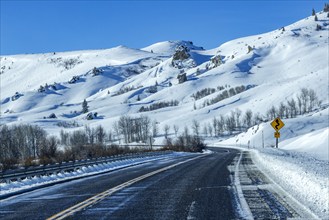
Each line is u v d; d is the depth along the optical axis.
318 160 33.34
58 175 25.89
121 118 191.88
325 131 61.31
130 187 17.02
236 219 9.26
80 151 63.72
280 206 10.70
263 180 17.09
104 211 11.29
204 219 9.46
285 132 100.56
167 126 191.25
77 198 14.47
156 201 12.68
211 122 198.12
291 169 19.39
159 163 36.94
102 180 21.61
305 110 161.62
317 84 189.38
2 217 11.34
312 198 11.73
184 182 17.98
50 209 12.25
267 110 184.62
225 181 17.48
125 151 71.38
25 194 17.28
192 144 93.06
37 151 106.50
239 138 120.62
